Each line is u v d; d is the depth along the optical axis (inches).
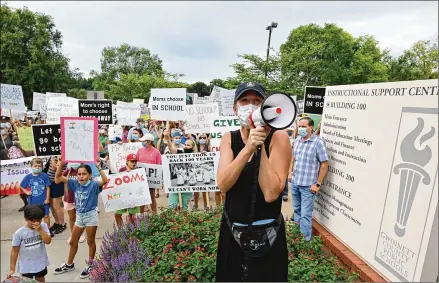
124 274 129.7
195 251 145.0
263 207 74.9
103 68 2267.5
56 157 246.4
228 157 75.6
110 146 286.8
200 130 314.2
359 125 130.7
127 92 1496.1
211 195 346.9
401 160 105.1
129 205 224.4
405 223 102.0
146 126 569.6
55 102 418.0
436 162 91.3
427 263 93.8
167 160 240.7
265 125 65.0
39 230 154.0
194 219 186.2
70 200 227.1
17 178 270.8
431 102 94.0
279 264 78.2
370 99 123.4
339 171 146.6
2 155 333.4
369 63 1371.8
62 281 177.0
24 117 537.6
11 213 283.0
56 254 212.2
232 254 80.0
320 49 1027.9
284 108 64.5
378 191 116.5
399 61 1514.5
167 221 184.9
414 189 99.1
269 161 73.1
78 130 198.4
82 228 188.2
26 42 1414.9
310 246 149.4
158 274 130.9
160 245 153.6
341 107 147.1
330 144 157.0
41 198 234.7
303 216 179.0
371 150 121.9
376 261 116.0
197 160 240.1
